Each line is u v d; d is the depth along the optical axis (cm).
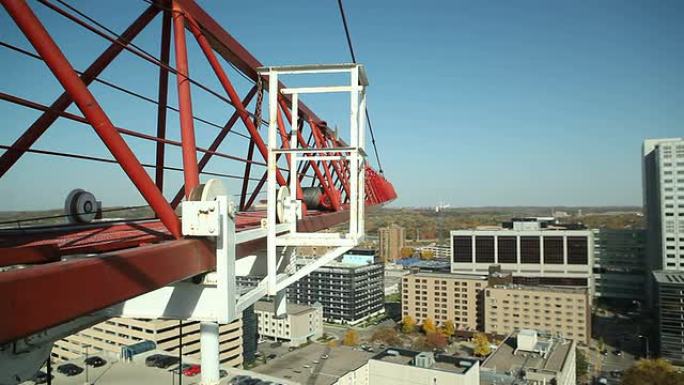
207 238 536
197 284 551
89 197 734
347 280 8538
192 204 495
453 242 9269
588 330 6500
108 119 433
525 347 4659
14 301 273
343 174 1819
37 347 509
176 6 642
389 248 15000
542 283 8869
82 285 329
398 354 4066
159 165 732
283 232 838
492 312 6981
